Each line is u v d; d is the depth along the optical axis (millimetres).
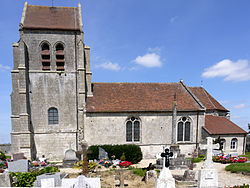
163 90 25750
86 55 23172
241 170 14891
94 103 22234
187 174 13055
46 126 22047
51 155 22078
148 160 22172
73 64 22625
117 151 20781
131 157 20688
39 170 15992
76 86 22734
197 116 23766
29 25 21531
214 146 22094
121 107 22172
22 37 21406
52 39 22125
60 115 22359
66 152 20328
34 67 21781
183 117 23656
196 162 19875
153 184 13180
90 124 21469
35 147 21750
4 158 22109
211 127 24047
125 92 24500
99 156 20344
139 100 23516
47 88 22047
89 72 23047
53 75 22172
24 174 12992
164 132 23078
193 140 23766
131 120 22547
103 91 24188
